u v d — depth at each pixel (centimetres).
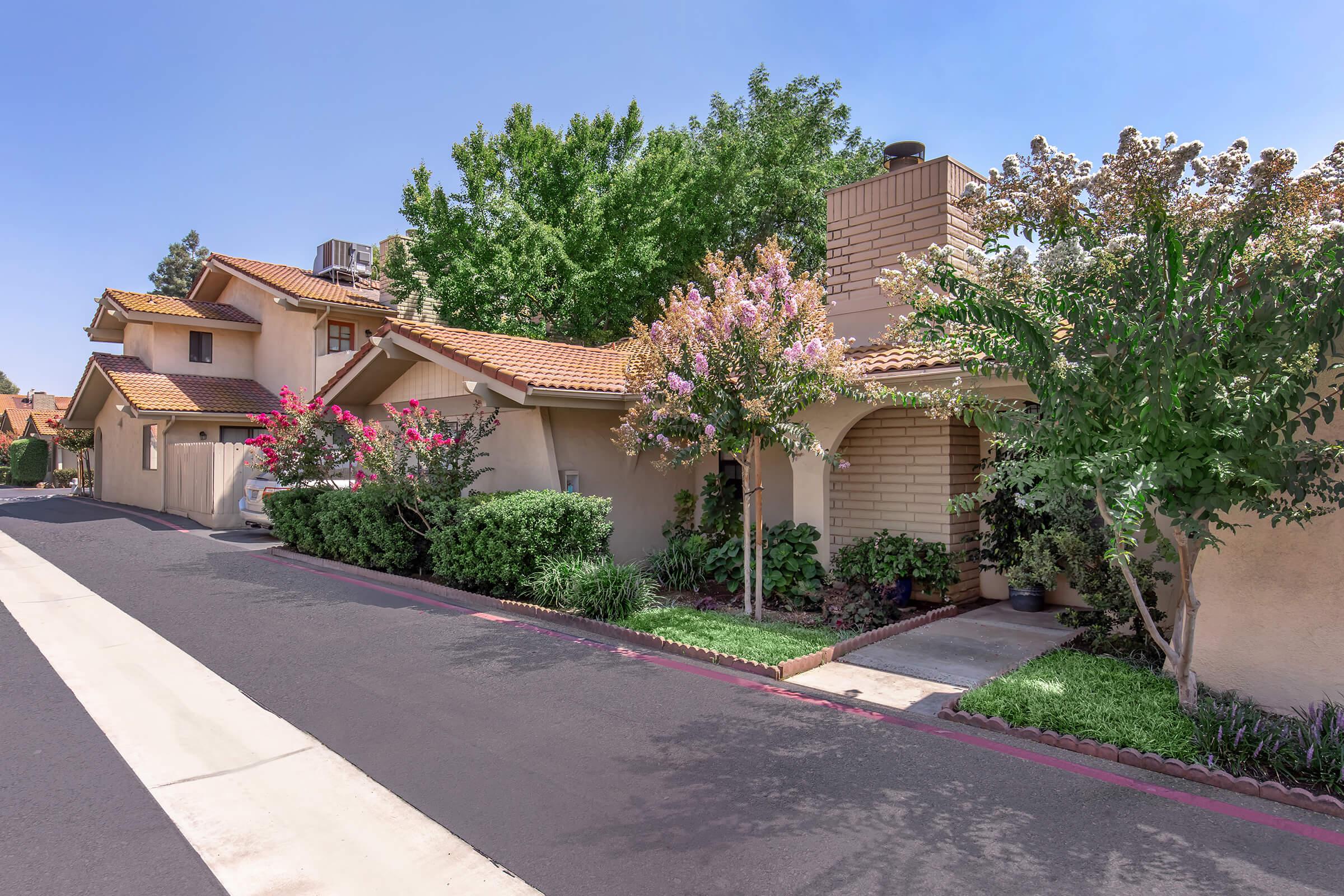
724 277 868
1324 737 459
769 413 814
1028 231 576
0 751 507
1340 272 428
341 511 1220
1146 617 534
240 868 367
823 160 2625
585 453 1180
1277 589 542
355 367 1370
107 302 2389
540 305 2336
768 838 388
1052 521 874
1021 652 732
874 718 562
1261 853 370
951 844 381
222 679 662
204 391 2281
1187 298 480
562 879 355
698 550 1078
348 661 714
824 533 986
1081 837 386
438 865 368
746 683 648
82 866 368
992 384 825
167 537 1648
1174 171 500
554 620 866
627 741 520
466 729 543
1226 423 450
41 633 819
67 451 4097
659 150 2319
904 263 581
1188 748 471
